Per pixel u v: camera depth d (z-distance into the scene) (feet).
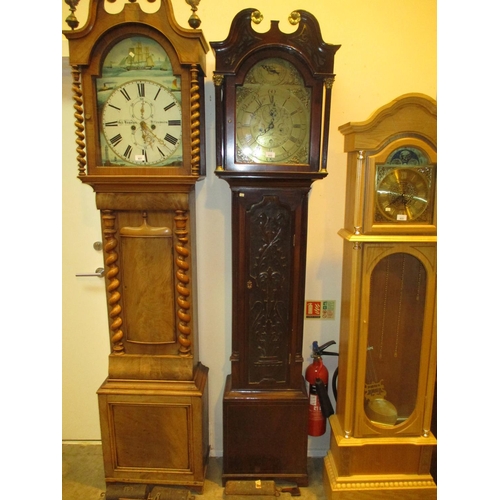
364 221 4.70
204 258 5.96
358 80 5.56
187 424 5.37
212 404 6.39
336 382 6.04
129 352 5.44
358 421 5.16
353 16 5.39
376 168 4.56
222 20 5.39
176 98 4.73
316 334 6.25
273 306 5.36
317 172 4.85
